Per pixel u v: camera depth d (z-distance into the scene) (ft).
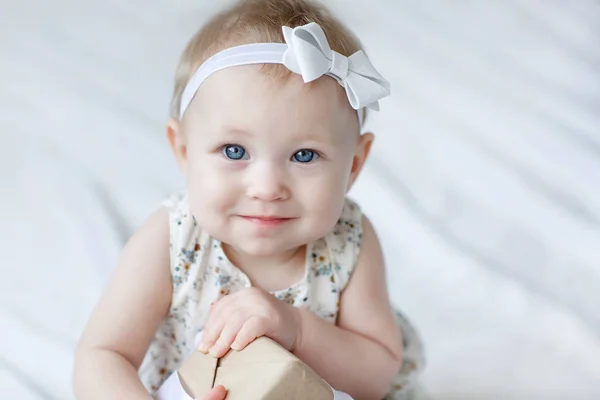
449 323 4.93
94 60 7.42
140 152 6.32
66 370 4.39
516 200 6.05
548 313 4.96
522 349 4.75
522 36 8.20
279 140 3.16
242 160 3.23
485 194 6.10
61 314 4.79
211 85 3.25
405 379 4.27
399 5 8.47
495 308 5.04
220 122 3.19
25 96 6.85
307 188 3.23
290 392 2.73
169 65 7.45
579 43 8.16
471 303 5.08
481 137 6.75
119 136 6.47
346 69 3.23
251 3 3.62
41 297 4.91
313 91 3.18
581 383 4.52
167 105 6.92
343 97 3.28
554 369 4.61
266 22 3.40
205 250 3.66
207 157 3.28
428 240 5.55
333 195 3.30
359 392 3.71
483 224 5.79
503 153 6.58
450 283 5.23
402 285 5.22
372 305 3.83
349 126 3.33
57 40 7.65
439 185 6.18
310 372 2.77
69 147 6.29
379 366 3.73
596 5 8.75
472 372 4.58
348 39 3.63
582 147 6.67
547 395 4.45
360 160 3.69
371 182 6.07
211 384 3.01
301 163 3.23
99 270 5.10
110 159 6.20
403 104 7.11
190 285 3.67
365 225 3.94
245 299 3.33
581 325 4.85
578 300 5.15
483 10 8.55
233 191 3.23
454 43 8.00
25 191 5.79
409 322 4.49
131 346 3.59
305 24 3.44
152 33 7.91
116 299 3.58
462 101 7.18
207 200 3.28
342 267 3.81
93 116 6.67
